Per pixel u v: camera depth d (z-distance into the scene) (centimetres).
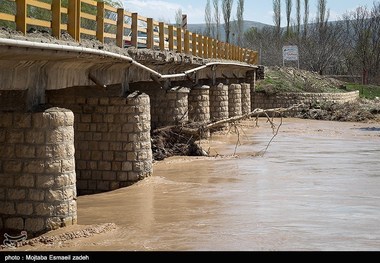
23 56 1252
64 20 2356
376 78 8312
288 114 5628
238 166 2466
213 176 2203
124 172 2000
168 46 2717
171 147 2773
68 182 1384
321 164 2552
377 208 1641
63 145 1371
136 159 2006
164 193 1869
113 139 2006
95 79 1752
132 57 2012
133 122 2000
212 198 1777
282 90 5734
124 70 2011
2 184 1366
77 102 2030
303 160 2680
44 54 1288
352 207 1652
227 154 2873
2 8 2403
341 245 1252
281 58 8056
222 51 4209
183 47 3020
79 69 1652
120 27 1997
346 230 1388
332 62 8700
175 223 1459
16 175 1358
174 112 2817
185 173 2270
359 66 8644
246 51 5419
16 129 1359
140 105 2016
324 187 1975
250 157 2769
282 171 2334
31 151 1350
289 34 9188
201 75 3581
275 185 2011
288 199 1762
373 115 5331
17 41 1142
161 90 2814
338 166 2489
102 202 1761
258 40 9294
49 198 1348
